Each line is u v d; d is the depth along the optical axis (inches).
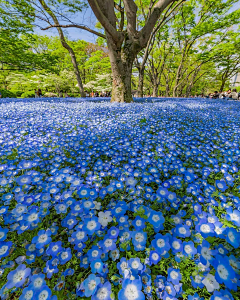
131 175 70.6
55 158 86.4
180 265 37.7
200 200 56.3
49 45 848.3
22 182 59.1
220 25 579.8
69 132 137.1
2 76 1000.2
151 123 154.6
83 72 1247.5
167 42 797.2
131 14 274.1
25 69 508.7
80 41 862.5
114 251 40.9
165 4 277.6
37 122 153.4
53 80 906.7
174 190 65.6
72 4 404.5
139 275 35.1
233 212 45.7
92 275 34.0
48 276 35.2
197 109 243.9
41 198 52.1
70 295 33.6
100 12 195.6
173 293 33.6
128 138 120.0
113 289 34.1
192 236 43.7
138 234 40.1
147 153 94.7
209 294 33.8
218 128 147.9
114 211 47.6
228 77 1030.4
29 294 31.8
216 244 41.5
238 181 73.4
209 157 89.6
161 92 1600.6
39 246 38.4
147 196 57.2
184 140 117.1
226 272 32.4
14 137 120.5
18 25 377.7
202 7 614.2
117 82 324.2
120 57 302.4
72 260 40.4
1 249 38.6
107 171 76.4
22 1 326.6
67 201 51.4
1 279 37.7
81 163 83.8
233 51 685.9
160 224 42.9
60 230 49.8
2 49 406.0
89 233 41.2
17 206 48.3
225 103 358.9
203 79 1263.5
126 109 221.6
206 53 687.1
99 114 194.5
